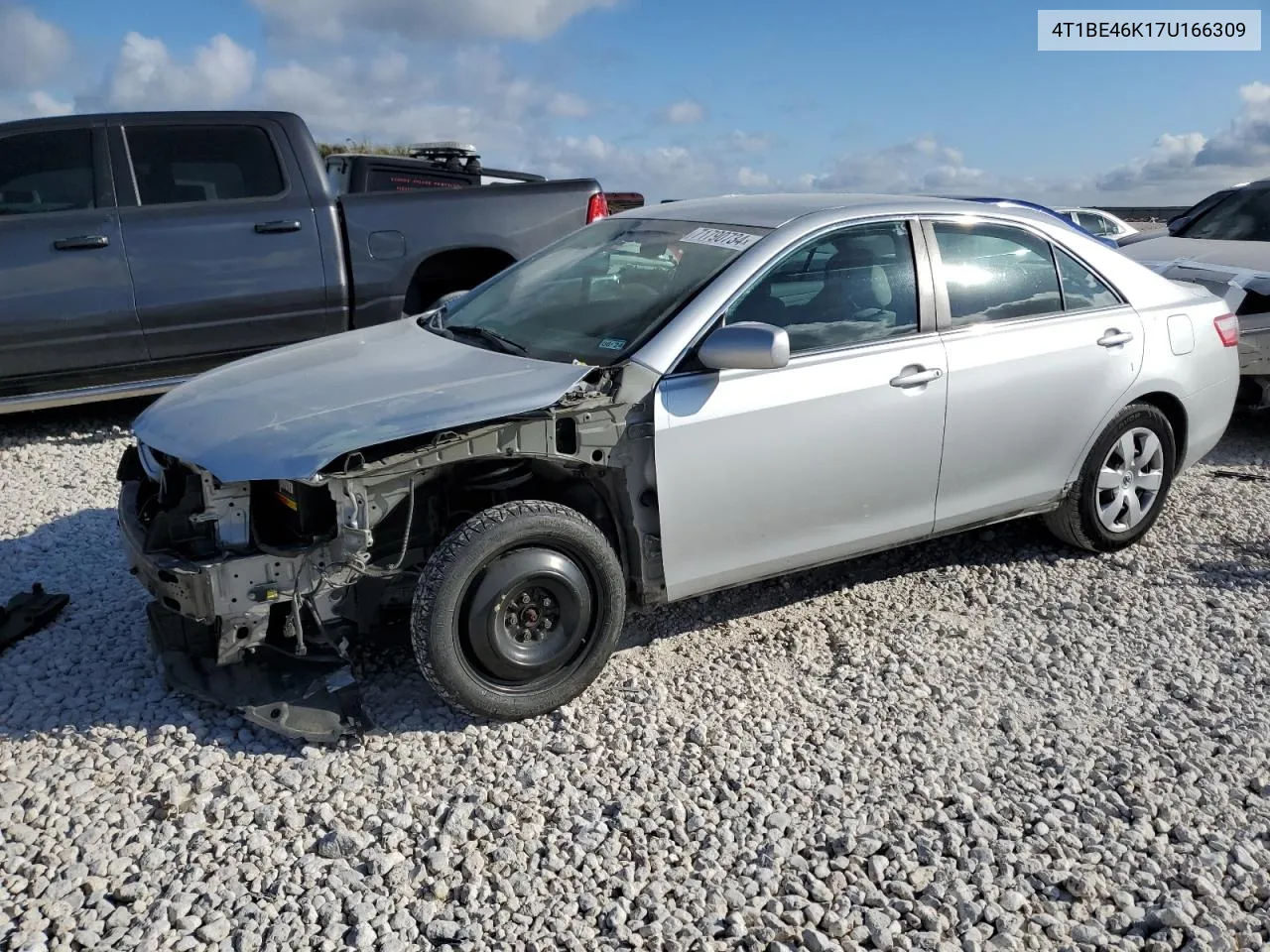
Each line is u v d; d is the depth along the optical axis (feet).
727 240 13.74
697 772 11.26
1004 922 9.18
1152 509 17.16
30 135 21.98
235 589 10.80
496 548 11.37
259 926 9.00
